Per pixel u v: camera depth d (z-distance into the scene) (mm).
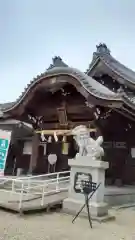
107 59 20344
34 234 6723
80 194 9438
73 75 13836
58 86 15484
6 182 14266
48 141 18141
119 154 15859
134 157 15406
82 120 16875
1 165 13102
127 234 7344
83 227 7742
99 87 14625
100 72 20719
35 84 15422
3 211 9250
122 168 15617
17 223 7715
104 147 16203
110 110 14625
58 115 17359
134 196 13508
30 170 18297
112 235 7133
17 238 6281
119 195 12367
